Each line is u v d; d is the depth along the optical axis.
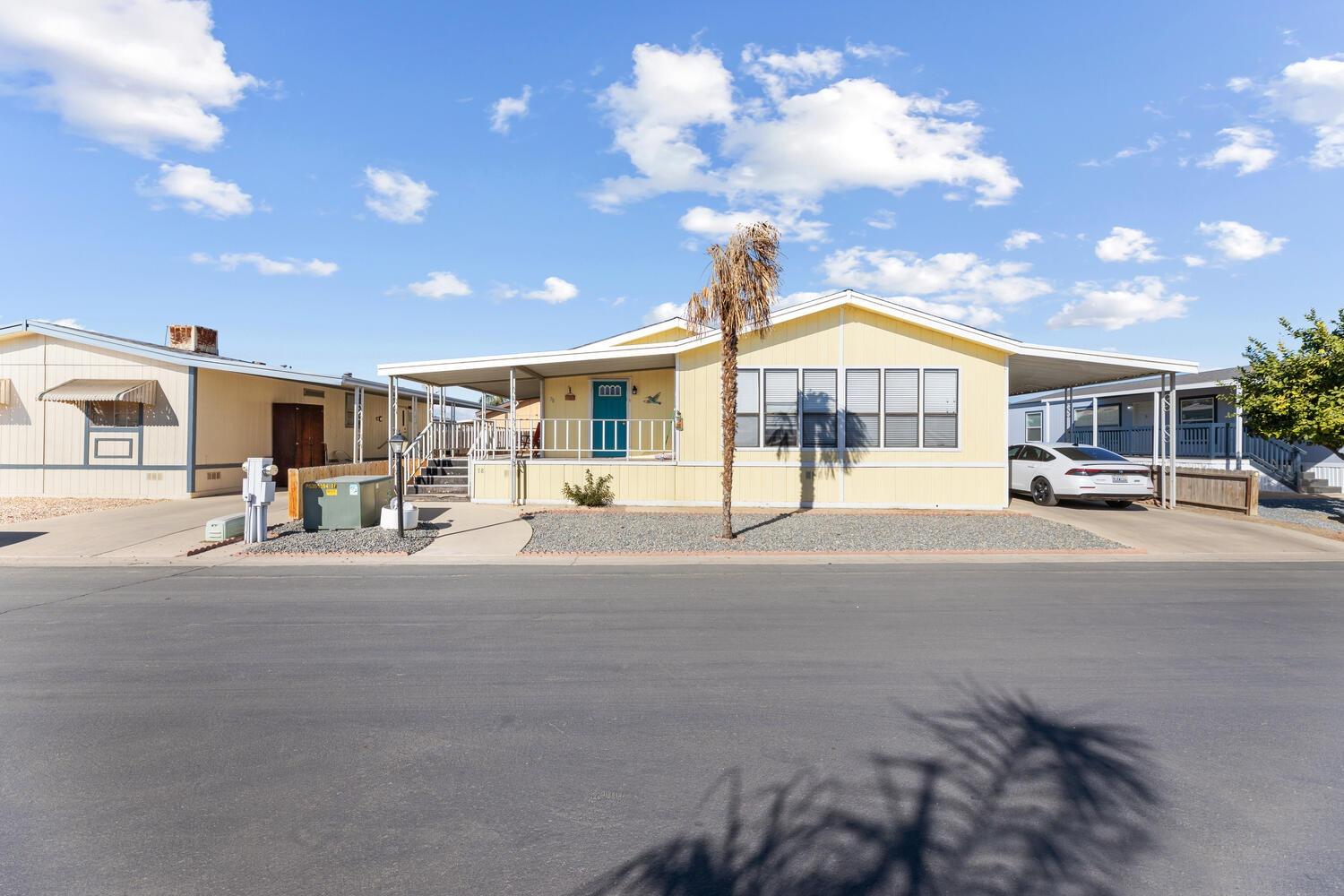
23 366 17.17
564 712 4.55
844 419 15.66
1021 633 6.41
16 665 5.47
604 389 18.38
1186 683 5.11
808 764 3.83
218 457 17.84
